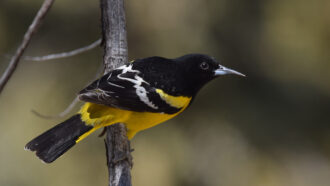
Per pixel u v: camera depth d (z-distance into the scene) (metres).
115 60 7.91
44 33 14.02
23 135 13.41
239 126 14.44
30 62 13.88
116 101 7.28
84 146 13.64
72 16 13.98
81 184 13.54
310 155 14.77
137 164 13.70
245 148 14.45
